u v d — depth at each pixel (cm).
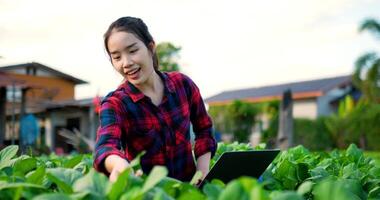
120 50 209
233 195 108
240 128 2912
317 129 2723
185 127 230
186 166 229
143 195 127
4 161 201
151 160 221
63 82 2384
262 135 2655
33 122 1402
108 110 209
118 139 201
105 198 126
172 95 228
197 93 244
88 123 2161
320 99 3303
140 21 217
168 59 1417
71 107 1998
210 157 245
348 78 3247
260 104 2947
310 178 210
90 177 132
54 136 2211
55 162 253
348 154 291
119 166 167
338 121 2686
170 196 133
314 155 302
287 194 118
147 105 218
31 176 155
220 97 3934
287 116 1633
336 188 108
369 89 2659
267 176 223
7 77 1539
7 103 1864
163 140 222
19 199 136
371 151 2598
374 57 2636
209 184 134
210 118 249
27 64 2234
